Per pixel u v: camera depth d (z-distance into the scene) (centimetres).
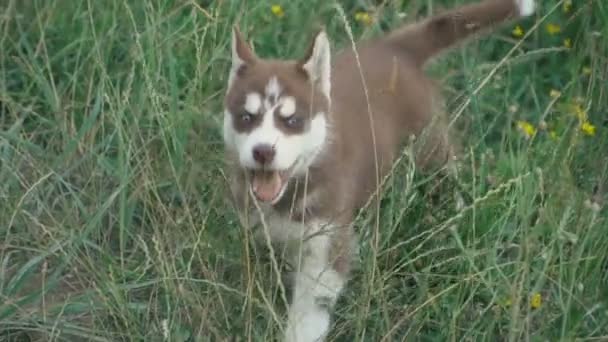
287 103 728
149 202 805
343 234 768
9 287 780
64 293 808
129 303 773
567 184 808
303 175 747
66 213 825
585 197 806
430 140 845
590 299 770
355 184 789
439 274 770
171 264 775
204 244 765
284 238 772
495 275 775
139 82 916
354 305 762
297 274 768
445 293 746
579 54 973
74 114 916
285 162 718
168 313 738
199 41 933
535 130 871
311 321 759
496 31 998
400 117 840
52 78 903
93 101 923
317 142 741
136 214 855
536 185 806
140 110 868
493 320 737
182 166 834
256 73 740
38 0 999
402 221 795
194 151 850
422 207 801
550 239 768
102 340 754
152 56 901
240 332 735
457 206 803
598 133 909
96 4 988
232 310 758
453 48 898
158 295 786
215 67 927
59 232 805
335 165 763
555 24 1006
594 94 936
